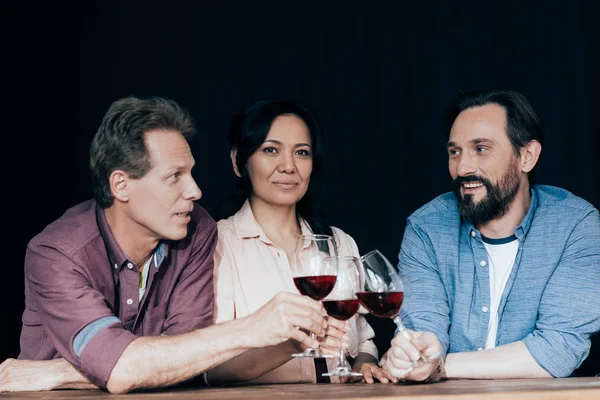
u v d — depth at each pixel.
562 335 2.63
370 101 5.25
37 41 5.02
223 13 5.29
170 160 2.34
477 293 2.83
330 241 2.35
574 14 5.05
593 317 2.67
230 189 5.18
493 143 2.78
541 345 2.59
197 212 2.62
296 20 5.30
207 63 5.25
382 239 5.19
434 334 2.53
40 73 5.01
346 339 2.30
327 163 5.21
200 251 2.61
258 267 2.88
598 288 2.71
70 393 2.17
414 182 5.20
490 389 1.97
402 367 2.33
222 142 5.21
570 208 2.83
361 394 1.91
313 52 5.29
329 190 5.21
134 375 2.13
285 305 2.17
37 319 2.49
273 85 5.27
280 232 2.99
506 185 2.79
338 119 5.25
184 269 2.58
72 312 2.26
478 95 2.87
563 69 5.05
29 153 4.95
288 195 2.95
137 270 2.46
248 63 5.27
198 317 2.57
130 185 2.35
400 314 2.85
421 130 5.21
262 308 2.21
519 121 2.80
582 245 2.77
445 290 2.88
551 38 5.08
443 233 2.90
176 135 2.37
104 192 2.37
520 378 2.55
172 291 2.57
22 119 4.96
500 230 2.85
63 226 2.40
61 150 5.00
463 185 2.82
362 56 5.27
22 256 4.89
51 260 2.32
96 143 2.37
